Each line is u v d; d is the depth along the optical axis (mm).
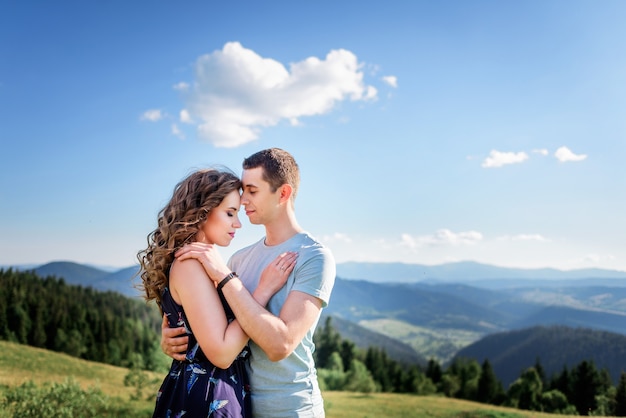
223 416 2539
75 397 23031
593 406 75062
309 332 2830
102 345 66500
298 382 2803
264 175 2883
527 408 78938
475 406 37688
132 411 24891
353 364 73625
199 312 2557
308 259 2809
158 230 2828
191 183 2805
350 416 33312
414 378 95750
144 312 77688
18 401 21594
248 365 2844
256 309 2576
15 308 62156
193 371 2609
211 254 2645
